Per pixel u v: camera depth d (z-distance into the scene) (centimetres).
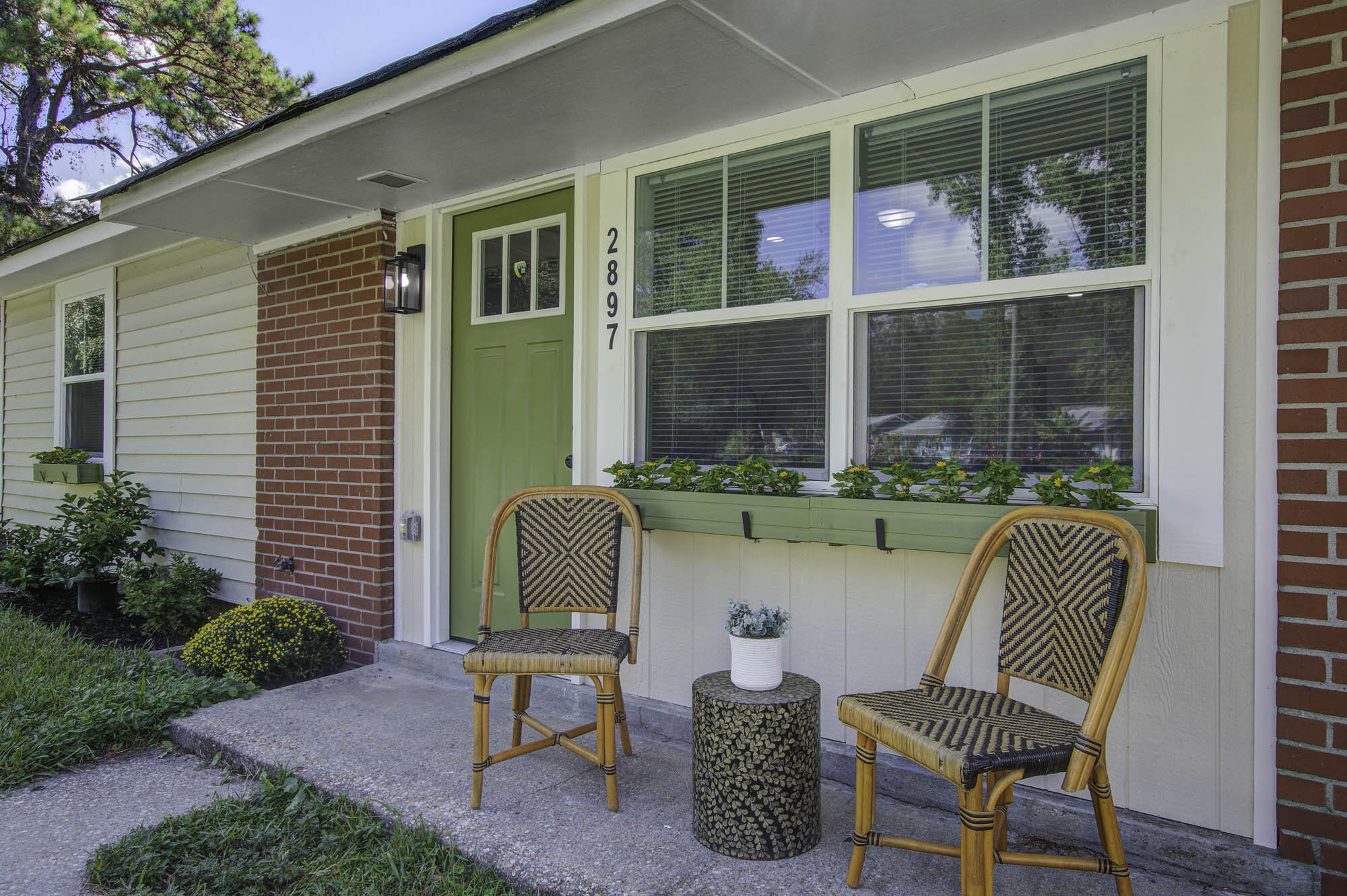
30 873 221
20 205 1502
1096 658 179
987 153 251
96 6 1408
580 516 281
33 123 1473
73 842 238
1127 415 230
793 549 282
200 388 550
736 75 259
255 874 213
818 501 255
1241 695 208
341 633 428
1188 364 215
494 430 389
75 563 570
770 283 295
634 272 328
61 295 704
